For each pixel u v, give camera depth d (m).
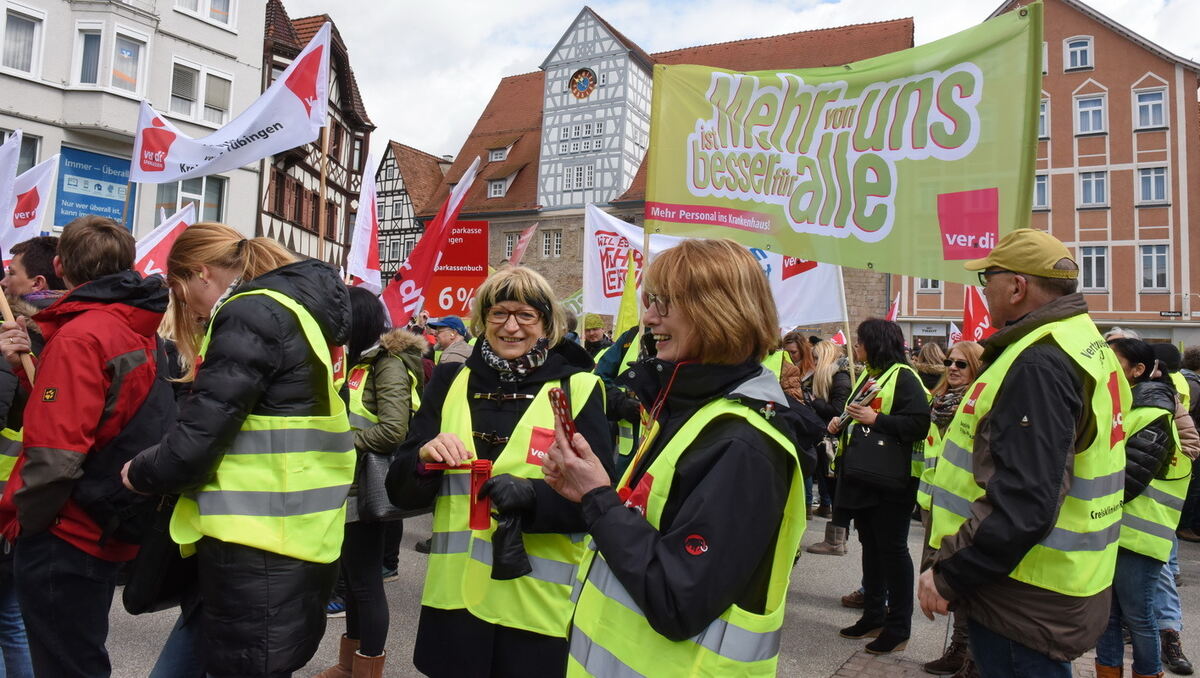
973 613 2.35
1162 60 27.95
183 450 2.06
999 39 4.43
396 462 2.71
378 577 3.42
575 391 2.63
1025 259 2.47
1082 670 4.26
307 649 2.29
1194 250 27.28
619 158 36.59
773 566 1.59
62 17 18.22
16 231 6.88
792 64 34.81
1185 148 27.56
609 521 1.56
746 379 1.61
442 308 8.36
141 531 2.59
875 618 4.56
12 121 17.39
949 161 4.51
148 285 2.67
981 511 2.20
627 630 1.58
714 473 1.49
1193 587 6.09
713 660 1.49
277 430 2.23
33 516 2.39
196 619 2.47
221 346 2.14
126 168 19.47
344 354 3.33
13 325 2.91
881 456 4.32
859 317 29.75
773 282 7.03
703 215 5.01
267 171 22.97
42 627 2.50
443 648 2.48
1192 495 7.96
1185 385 6.24
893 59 4.70
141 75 19.19
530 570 2.29
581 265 37.19
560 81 38.16
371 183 7.31
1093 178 28.72
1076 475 2.31
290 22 25.38
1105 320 28.25
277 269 2.39
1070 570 2.25
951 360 4.88
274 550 2.20
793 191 4.87
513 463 2.47
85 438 2.42
